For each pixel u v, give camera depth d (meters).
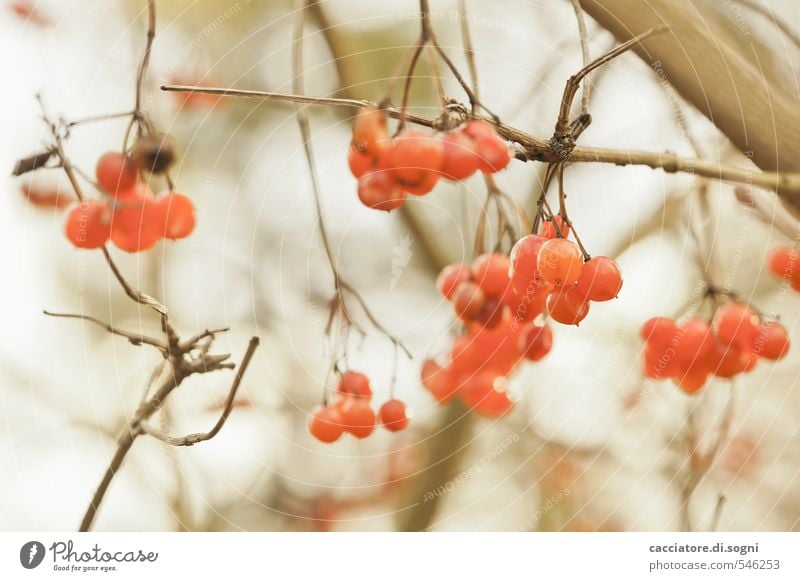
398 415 0.72
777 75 0.73
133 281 0.80
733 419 0.80
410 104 0.80
